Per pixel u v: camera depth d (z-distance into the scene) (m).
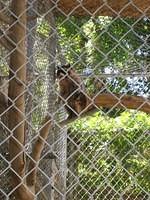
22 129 4.64
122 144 9.04
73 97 5.15
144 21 8.05
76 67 6.59
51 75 5.69
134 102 5.30
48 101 5.67
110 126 9.04
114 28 7.66
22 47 4.41
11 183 4.97
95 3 5.37
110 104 5.30
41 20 5.42
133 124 9.05
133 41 8.08
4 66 5.25
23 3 4.34
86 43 6.62
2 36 4.38
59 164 7.21
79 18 6.41
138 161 9.22
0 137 5.21
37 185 6.12
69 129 8.95
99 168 8.98
